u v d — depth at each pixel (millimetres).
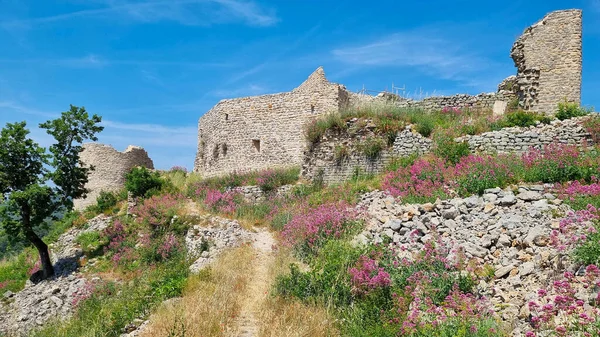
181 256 18344
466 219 11555
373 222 13023
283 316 8844
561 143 16094
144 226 21938
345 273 9992
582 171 13367
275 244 15938
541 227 9852
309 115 29406
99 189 37094
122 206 28250
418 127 20062
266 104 31500
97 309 13781
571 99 21406
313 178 22297
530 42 22672
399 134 20016
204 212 22031
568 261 8148
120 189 34938
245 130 32281
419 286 8438
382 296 8805
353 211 14398
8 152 21125
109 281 17922
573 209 10820
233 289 11258
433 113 23375
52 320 15242
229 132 33219
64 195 22453
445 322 6969
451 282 8500
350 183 19562
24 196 20344
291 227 15328
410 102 25125
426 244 10195
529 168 14273
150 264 18609
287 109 30484
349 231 13117
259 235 18078
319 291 9664
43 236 30016
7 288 21188
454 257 9500
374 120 21109
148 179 28609
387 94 27234
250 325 9141
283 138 30328
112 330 10289
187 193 26938
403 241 11273
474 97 23922
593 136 16219
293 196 21359
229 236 18000
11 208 21047
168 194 26203
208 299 10258
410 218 12250
